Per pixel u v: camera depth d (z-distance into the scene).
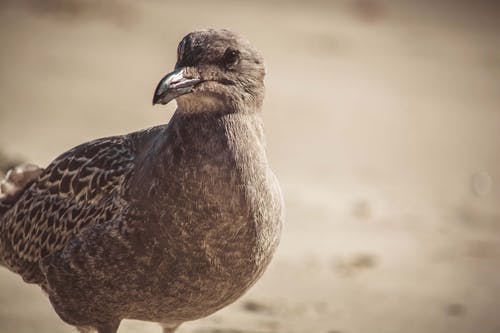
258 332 12.07
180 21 36.59
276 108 26.75
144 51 31.80
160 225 8.80
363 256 15.77
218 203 8.70
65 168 10.02
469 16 46.78
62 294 9.46
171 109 25.58
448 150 25.41
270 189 9.02
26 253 10.26
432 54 38.19
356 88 30.86
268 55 33.34
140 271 8.98
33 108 24.20
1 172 16.88
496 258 16.44
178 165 8.73
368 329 12.59
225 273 8.98
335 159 22.59
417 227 17.89
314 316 12.91
